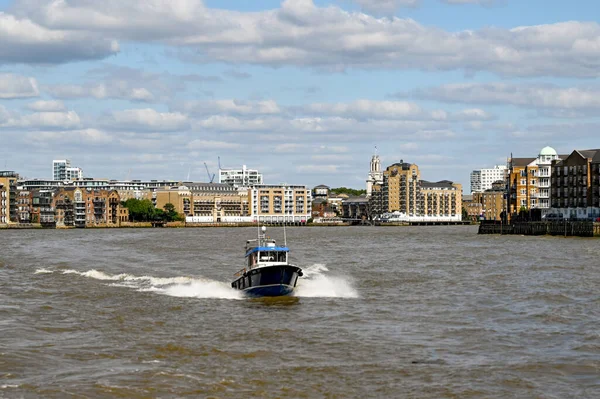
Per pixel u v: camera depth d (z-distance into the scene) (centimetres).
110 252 18012
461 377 5306
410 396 4900
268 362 5681
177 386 5047
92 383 5094
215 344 6278
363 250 18612
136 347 6147
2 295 9344
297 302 8575
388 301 8656
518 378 5288
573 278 10825
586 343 6284
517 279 10775
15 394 4878
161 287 10081
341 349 6109
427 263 13825
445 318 7494
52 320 7400
